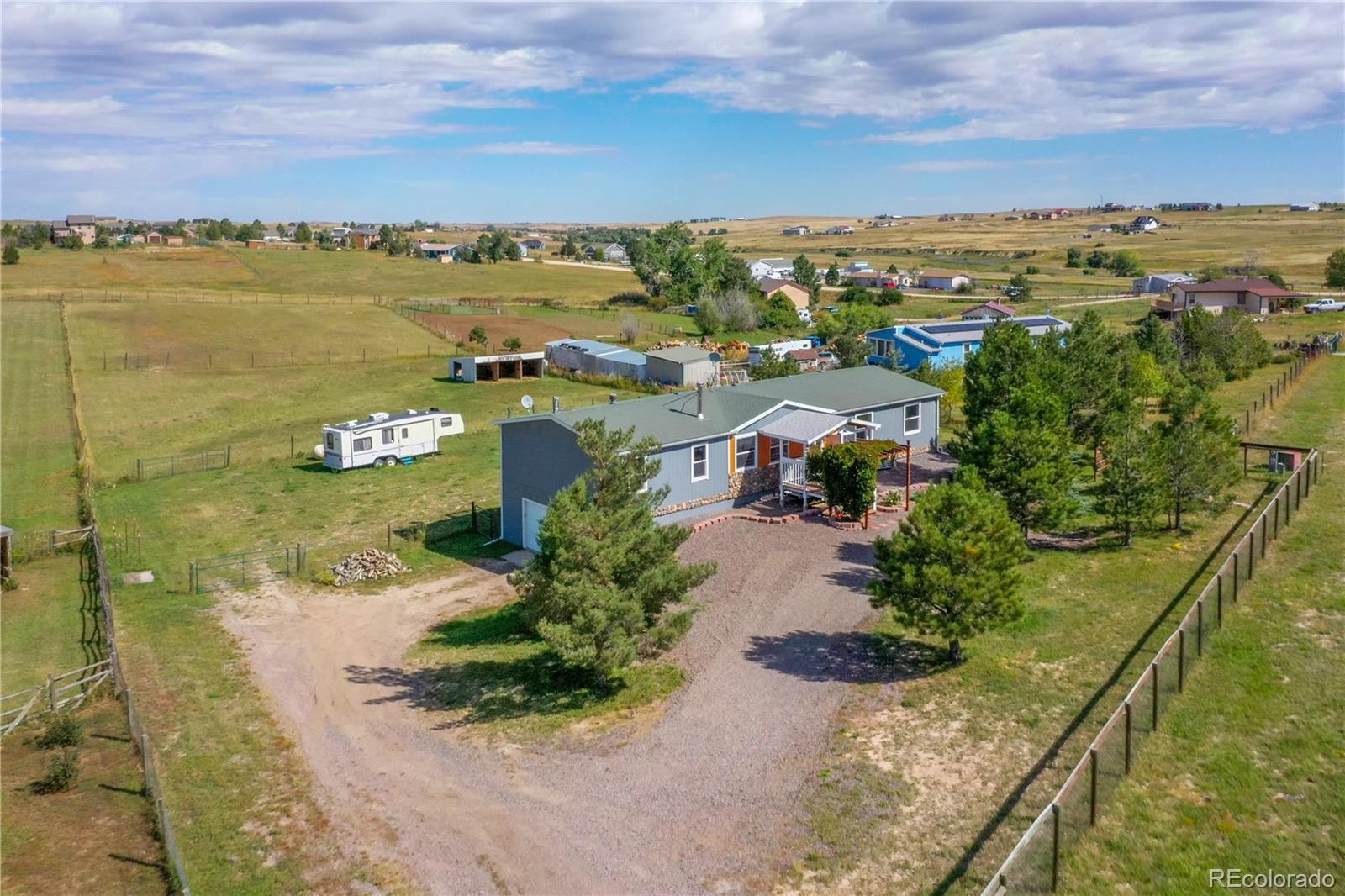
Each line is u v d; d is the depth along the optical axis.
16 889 14.80
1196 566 26.55
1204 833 14.10
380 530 36.66
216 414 58.28
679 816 16.23
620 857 15.20
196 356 74.81
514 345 78.81
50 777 18.14
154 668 24.34
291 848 16.02
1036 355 36.66
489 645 25.17
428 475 44.97
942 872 14.09
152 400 61.16
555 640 19.78
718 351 81.50
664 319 111.19
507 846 15.75
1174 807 14.80
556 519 21.09
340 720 21.19
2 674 24.66
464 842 15.96
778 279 142.50
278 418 58.12
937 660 21.64
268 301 104.62
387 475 45.28
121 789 18.22
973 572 20.84
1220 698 18.08
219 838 16.36
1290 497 29.34
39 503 41.22
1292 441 40.66
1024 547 21.53
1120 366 42.97
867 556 29.17
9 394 61.16
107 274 129.38
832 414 36.88
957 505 21.36
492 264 172.38
